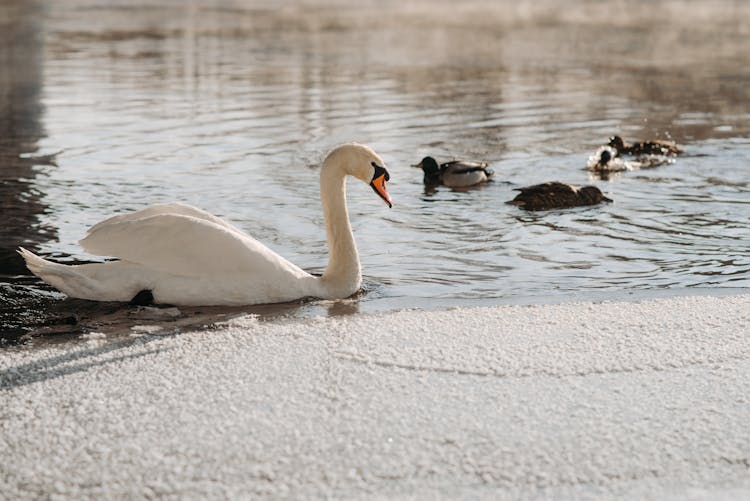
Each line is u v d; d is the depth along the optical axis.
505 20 58.44
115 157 19.09
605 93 28.73
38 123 23.02
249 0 76.06
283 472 6.41
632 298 10.59
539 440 6.84
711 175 17.84
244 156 19.27
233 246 10.27
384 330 9.23
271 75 32.44
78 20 55.03
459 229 14.20
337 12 63.88
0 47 40.62
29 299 10.55
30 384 7.90
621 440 6.84
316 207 15.34
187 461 6.56
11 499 6.11
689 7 70.88
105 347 8.85
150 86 29.70
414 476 6.36
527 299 10.71
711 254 12.63
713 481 6.29
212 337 9.06
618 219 14.74
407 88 29.44
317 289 10.72
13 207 14.98
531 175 18.14
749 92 28.81
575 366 8.20
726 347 8.63
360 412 7.29
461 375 8.02
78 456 6.65
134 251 10.13
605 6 71.94
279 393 7.66
